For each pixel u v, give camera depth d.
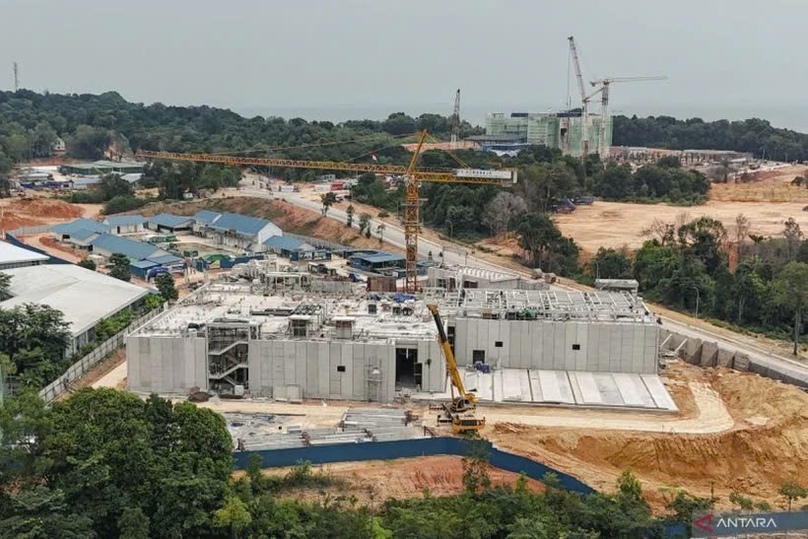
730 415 112.94
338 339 113.88
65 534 64.75
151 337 114.12
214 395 113.50
